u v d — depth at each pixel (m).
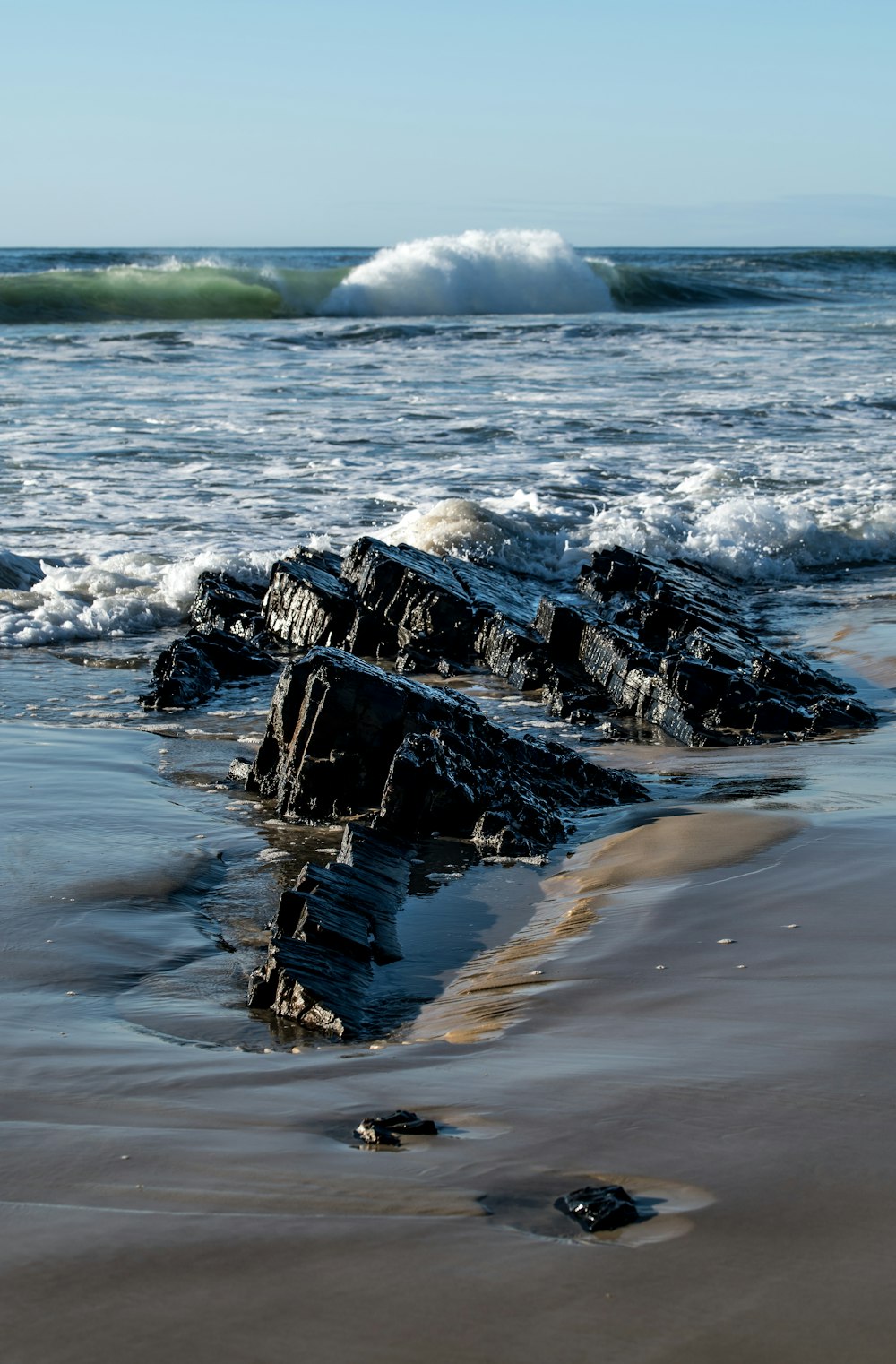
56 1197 2.96
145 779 8.23
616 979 4.71
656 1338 2.35
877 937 4.88
